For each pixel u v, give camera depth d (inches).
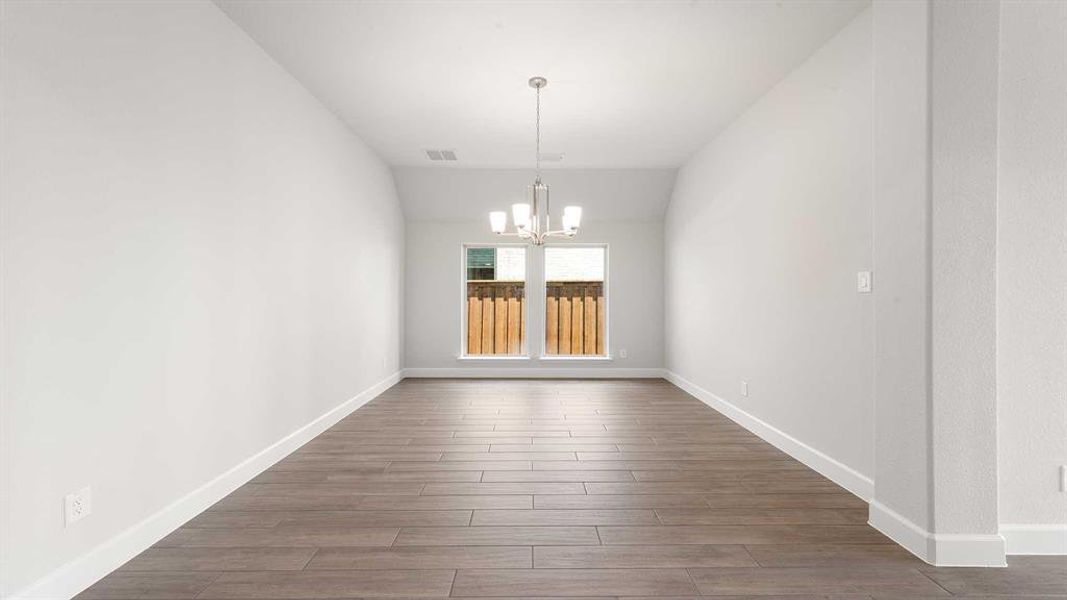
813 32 121.6
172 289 97.0
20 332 68.4
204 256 106.7
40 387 71.0
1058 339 86.8
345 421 182.4
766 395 158.4
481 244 289.3
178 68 98.8
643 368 287.9
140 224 89.0
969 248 82.4
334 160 177.5
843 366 119.0
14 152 67.7
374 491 114.9
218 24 111.8
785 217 146.3
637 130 194.7
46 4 71.8
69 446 75.1
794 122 141.6
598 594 74.4
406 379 278.7
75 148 76.3
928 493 83.4
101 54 80.9
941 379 82.6
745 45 128.5
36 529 70.3
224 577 78.7
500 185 265.3
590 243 289.0
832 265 123.1
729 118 181.3
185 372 100.5
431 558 84.7
